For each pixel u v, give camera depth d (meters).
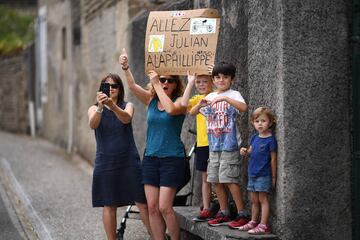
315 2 7.48
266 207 7.66
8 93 35.09
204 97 8.34
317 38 7.50
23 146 25.64
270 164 7.62
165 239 8.75
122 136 8.80
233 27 9.10
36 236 10.73
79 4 21.66
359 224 7.65
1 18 43.91
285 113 7.44
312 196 7.52
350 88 7.63
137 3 15.46
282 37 7.43
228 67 7.96
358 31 7.63
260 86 8.05
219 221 8.19
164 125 8.37
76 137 22.38
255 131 8.19
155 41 8.52
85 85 20.80
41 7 30.08
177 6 11.62
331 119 7.56
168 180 8.30
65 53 24.98
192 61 8.34
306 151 7.49
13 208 12.98
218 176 8.07
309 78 7.49
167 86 8.55
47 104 28.89
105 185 8.76
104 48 18.03
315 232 7.54
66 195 14.23
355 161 7.65
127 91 14.79
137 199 8.82
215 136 8.08
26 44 35.38
